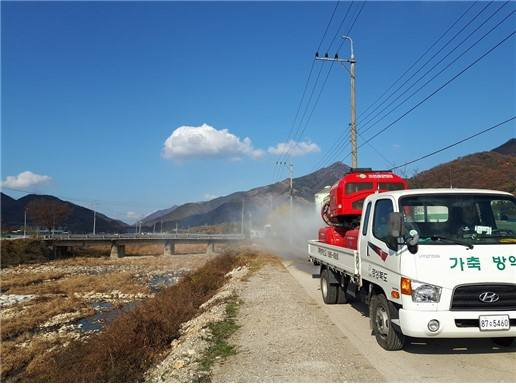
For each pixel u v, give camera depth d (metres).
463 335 6.37
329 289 12.25
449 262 6.54
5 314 26.22
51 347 17.44
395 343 7.42
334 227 13.40
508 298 6.45
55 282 44.06
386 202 7.93
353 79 27.59
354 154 26.66
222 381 6.63
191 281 24.45
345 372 6.66
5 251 67.19
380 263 7.66
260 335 9.26
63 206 127.69
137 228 197.38
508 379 6.12
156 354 10.19
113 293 34.41
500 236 7.09
